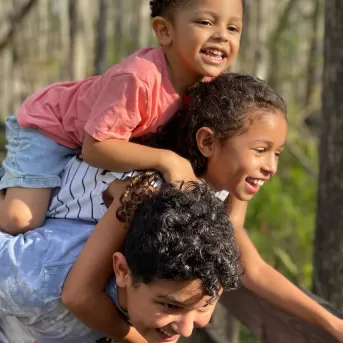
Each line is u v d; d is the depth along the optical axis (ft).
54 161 8.46
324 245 13.11
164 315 6.71
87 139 7.71
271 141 7.59
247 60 29.37
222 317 14.03
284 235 23.08
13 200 8.24
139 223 6.70
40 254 7.57
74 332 7.95
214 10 7.73
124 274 6.94
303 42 42.86
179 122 7.95
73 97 8.50
